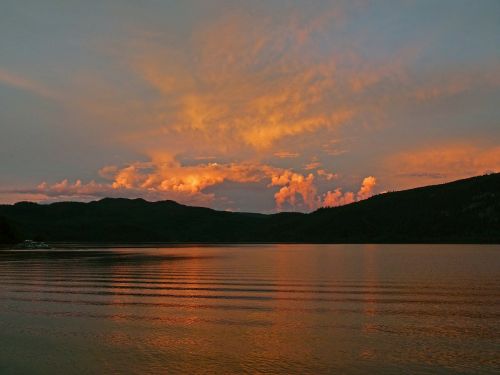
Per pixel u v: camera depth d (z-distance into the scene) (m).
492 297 29.88
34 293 32.47
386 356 17.05
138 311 25.36
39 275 46.88
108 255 97.00
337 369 15.78
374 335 19.89
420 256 87.94
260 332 20.55
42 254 100.56
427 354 17.22
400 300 28.77
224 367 16.11
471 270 52.03
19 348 18.38
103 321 22.81
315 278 43.09
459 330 20.61
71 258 83.00
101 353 17.69
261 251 127.44
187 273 49.22
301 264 65.31
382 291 33.09
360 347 18.17
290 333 20.31
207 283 38.84
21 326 21.81
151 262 70.88
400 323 22.02
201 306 26.86
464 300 28.73
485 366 15.89
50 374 15.61
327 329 20.98
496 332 20.22
